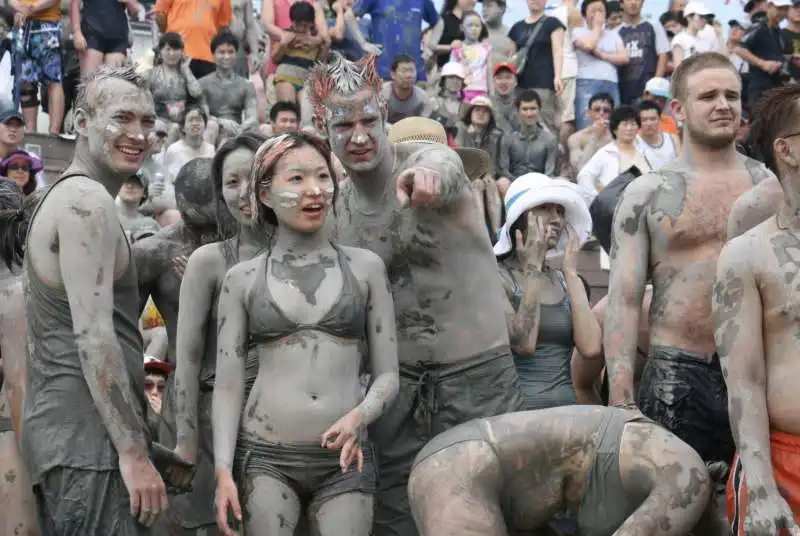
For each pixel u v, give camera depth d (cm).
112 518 644
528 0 1709
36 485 656
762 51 1777
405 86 1494
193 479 725
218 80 1568
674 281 781
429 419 753
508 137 1507
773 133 646
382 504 757
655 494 648
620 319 778
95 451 644
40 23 1568
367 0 1678
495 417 688
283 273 665
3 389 722
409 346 757
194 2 1628
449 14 1745
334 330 657
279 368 655
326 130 725
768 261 641
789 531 618
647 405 786
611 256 795
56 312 652
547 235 827
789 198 645
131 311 678
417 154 711
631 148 1455
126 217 1239
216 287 721
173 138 1502
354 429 638
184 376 712
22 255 741
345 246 686
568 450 671
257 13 2048
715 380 774
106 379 636
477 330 754
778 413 638
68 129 1614
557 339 826
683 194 782
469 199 743
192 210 781
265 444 650
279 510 642
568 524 783
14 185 741
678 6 1914
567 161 1666
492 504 664
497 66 1587
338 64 719
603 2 1698
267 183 671
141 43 1911
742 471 635
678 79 799
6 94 1559
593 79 1689
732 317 644
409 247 742
